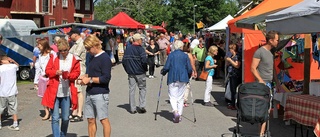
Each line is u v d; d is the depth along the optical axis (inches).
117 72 890.7
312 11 267.6
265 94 273.0
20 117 396.5
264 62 297.9
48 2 1398.9
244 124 370.6
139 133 335.3
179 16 2731.3
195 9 2721.5
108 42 963.3
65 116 286.5
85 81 261.4
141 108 418.6
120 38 1307.8
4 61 338.6
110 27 1022.4
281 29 309.6
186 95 459.8
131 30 1518.2
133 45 413.1
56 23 1508.4
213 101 504.1
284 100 364.2
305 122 298.7
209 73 463.8
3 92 338.3
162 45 1011.3
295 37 417.1
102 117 267.9
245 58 433.4
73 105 288.7
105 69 264.5
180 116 379.9
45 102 279.6
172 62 371.9
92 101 268.8
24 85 658.8
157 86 656.4
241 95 276.1
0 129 345.1
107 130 271.4
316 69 399.9
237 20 429.1
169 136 325.7
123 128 352.8
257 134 322.0
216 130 346.3
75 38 375.9
